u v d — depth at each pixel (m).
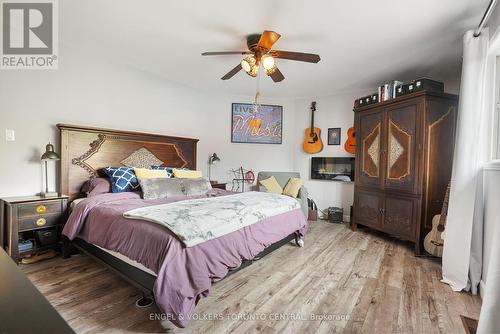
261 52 2.31
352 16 2.04
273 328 1.51
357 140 3.67
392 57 2.82
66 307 1.68
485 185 2.01
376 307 1.74
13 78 2.43
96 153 2.92
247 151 4.68
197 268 1.52
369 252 2.81
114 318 1.57
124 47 2.72
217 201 2.38
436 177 2.81
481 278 1.96
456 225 2.08
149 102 3.51
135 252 1.59
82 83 2.86
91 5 1.97
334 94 4.39
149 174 2.92
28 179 2.53
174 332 1.46
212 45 2.65
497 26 1.87
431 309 1.73
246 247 1.96
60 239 2.51
